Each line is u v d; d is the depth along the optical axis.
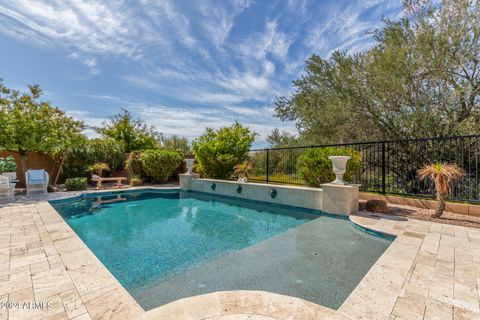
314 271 3.12
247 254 3.78
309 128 11.60
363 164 7.57
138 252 3.98
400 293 2.32
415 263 2.96
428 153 7.48
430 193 6.79
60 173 11.38
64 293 2.32
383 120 8.97
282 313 2.03
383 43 8.98
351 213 5.64
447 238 3.84
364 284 2.48
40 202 7.09
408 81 8.12
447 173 4.87
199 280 2.96
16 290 2.37
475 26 7.03
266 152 9.60
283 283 2.83
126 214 6.79
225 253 3.86
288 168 8.83
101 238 4.72
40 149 9.30
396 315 1.99
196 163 12.98
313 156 7.16
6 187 7.20
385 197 6.64
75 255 3.23
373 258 3.50
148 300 2.53
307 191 6.66
